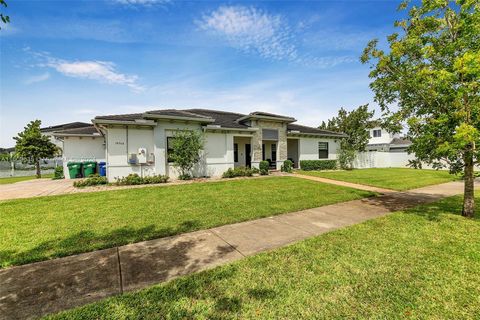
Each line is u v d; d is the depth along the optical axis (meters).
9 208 6.61
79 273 3.09
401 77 5.99
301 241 4.21
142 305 2.38
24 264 3.36
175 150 12.44
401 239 4.26
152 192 9.08
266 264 3.30
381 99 6.73
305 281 2.86
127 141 12.00
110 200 7.65
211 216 5.83
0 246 3.96
